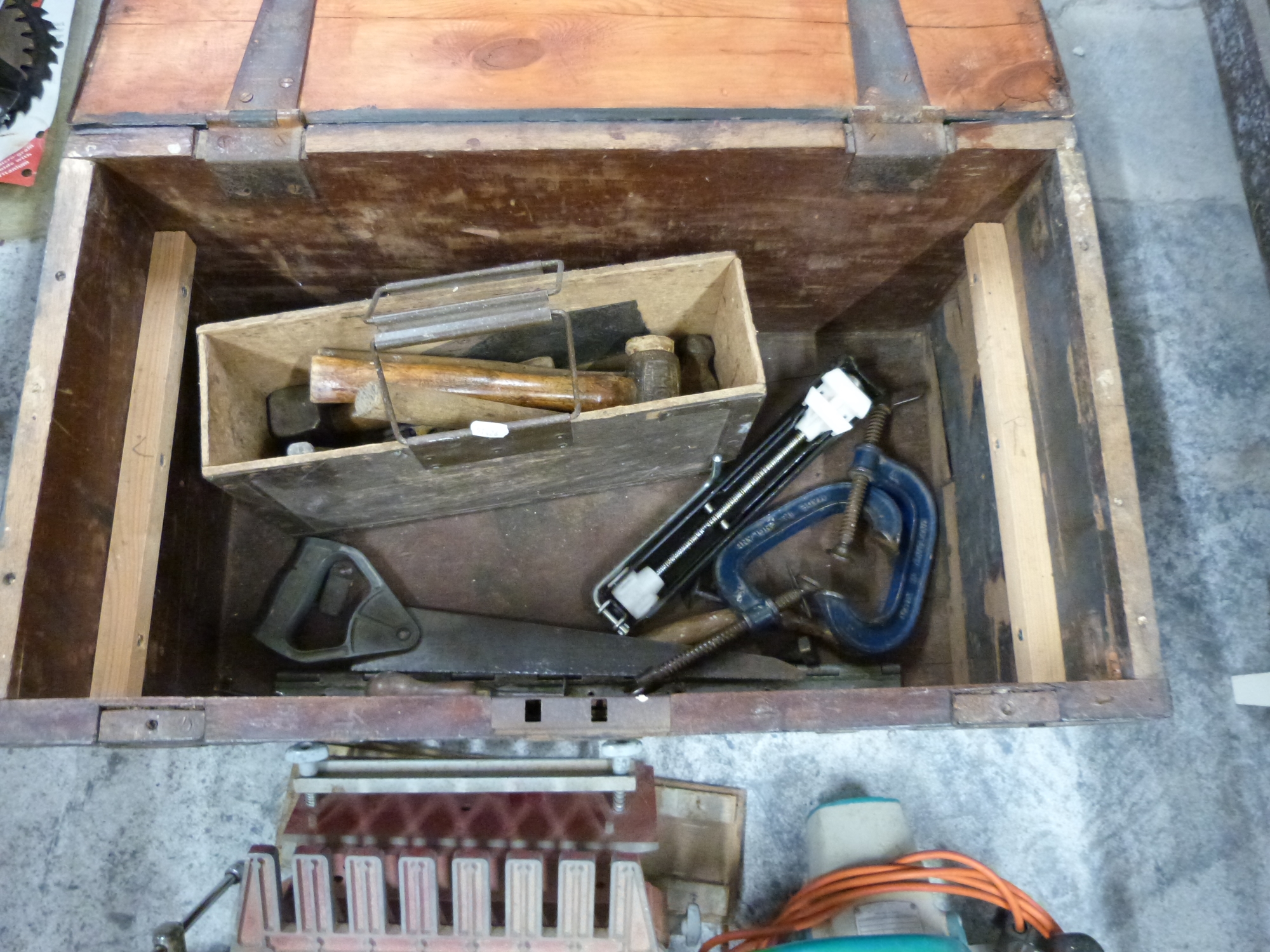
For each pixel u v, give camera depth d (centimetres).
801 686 134
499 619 135
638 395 122
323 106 108
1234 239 154
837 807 130
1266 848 136
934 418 147
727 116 109
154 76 109
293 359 123
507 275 106
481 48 111
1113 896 136
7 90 150
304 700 89
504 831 110
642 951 105
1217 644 141
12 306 148
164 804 135
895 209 120
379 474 116
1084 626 106
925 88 111
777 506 143
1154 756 138
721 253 117
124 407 112
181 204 114
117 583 108
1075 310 107
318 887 106
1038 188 114
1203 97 160
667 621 138
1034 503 117
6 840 134
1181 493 145
